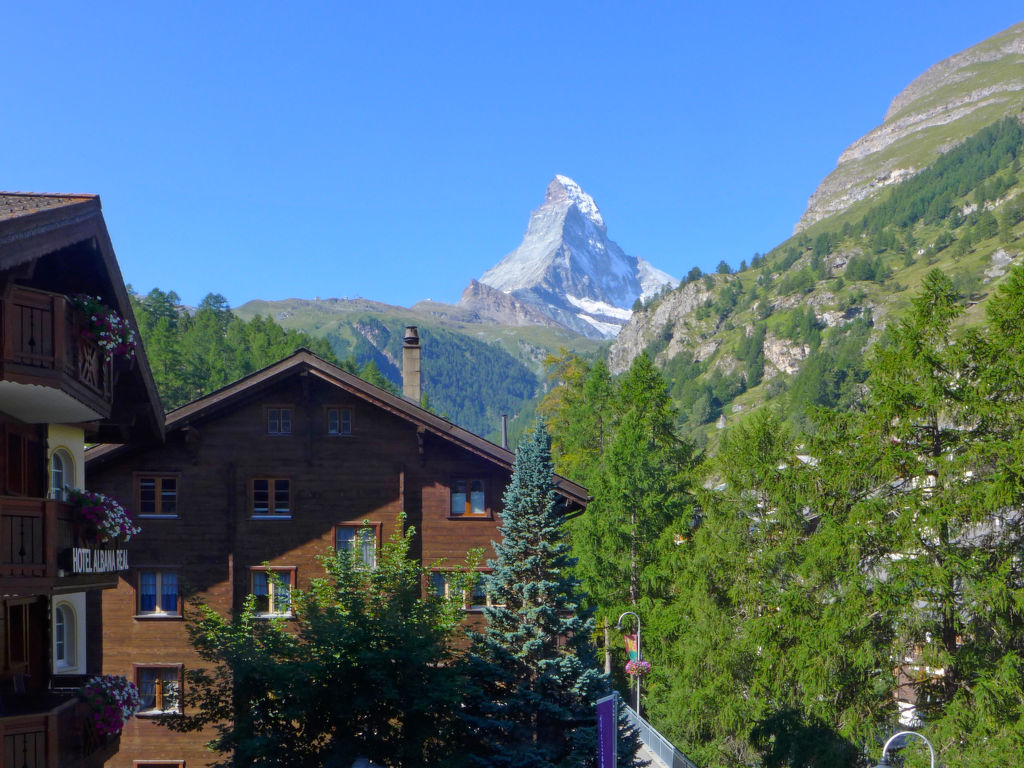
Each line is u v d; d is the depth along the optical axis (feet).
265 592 105.91
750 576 126.41
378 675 70.03
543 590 80.74
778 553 120.47
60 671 69.26
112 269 57.16
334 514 106.73
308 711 72.13
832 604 100.01
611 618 143.33
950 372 99.91
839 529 100.68
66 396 53.78
